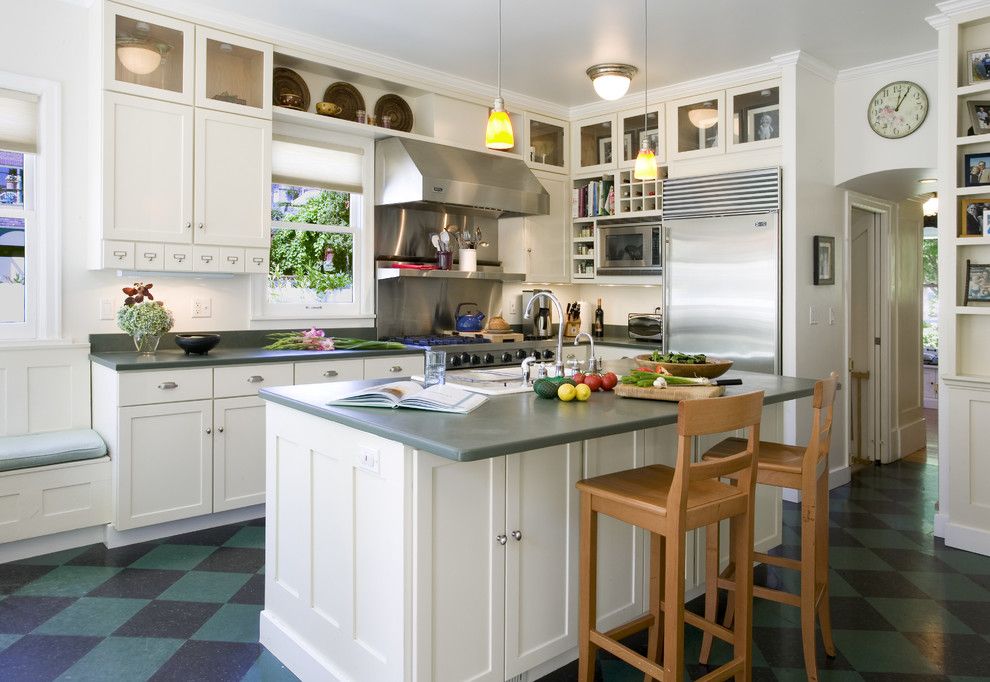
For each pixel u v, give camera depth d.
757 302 4.54
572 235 5.78
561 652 2.30
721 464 1.91
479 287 5.50
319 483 2.26
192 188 3.77
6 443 3.27
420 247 5.11
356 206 4.78
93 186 3.67
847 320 4.95
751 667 2.22
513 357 5.00
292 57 4.15
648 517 1.91
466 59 4.52
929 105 4.36
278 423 2.48
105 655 2.44
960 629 2.71
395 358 4.34
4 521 3.16
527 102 5.38
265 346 4.36
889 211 5.44
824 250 4.67
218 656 2.45
